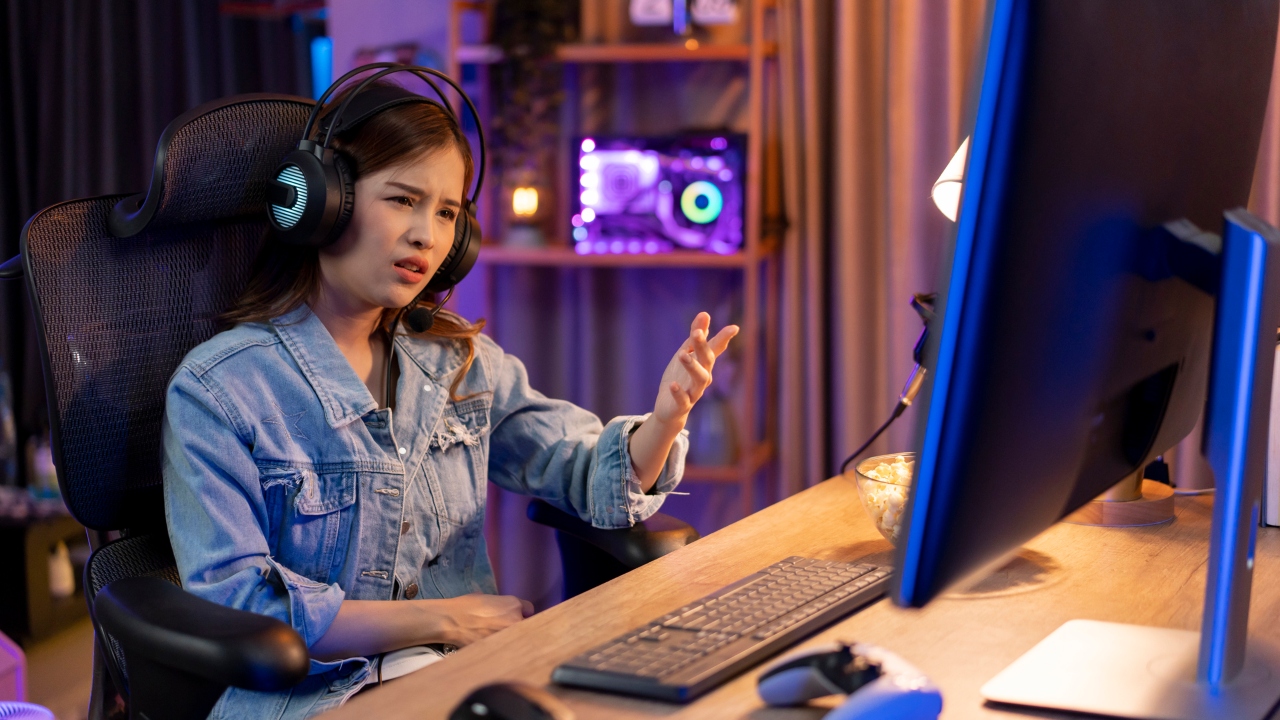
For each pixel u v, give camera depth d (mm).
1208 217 767
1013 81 513
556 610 924
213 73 3521
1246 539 703
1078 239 579
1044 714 693
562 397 2682
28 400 3516
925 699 640
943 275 543
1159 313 708
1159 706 682
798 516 1205
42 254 1082
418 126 1189
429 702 734
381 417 1260
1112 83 579
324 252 1239
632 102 2541
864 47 2262
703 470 2385
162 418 1172
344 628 1100
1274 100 1925
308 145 1133
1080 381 625
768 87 2389
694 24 2363
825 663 678
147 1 3430
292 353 1218
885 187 2258
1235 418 684
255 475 1146
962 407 542
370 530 1236
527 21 2326
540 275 2646
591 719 694
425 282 1258
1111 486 747
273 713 1065
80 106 3461
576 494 1309
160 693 931
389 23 2615
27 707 1490
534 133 2475
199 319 1204
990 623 856
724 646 776
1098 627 818
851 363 2312
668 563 1053
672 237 2352
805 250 2352
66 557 2688
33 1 3475
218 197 1156
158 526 1206
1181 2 658
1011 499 597
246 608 1049
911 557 569
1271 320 681
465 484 1351
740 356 2510
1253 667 744
